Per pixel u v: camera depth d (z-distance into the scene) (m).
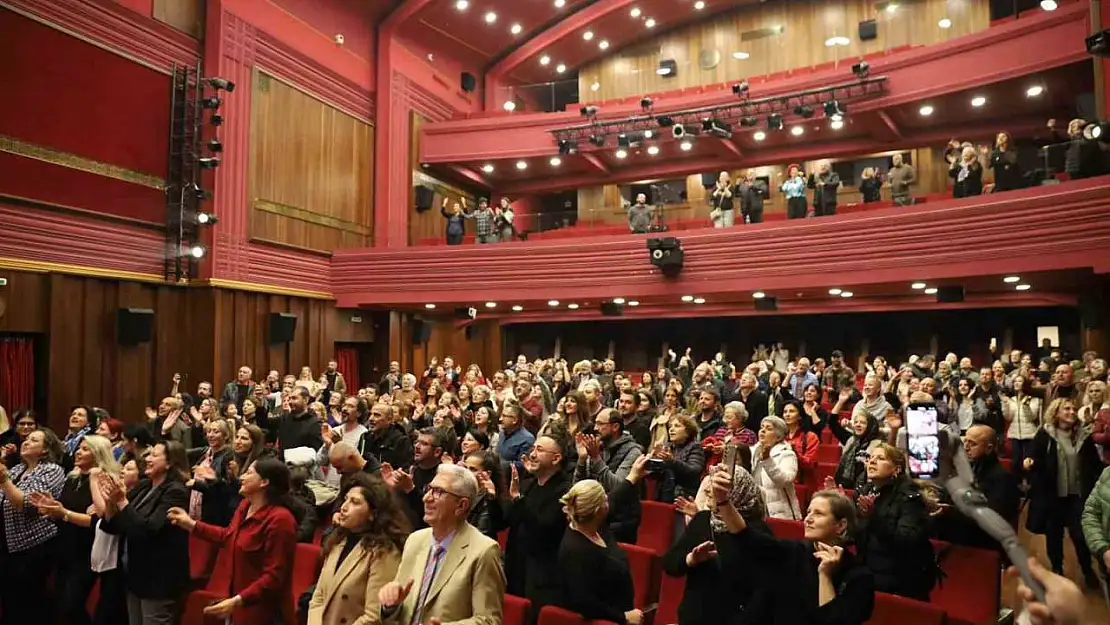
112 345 12.20
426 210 19.27
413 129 18.94
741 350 19.52
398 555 3.37
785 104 15.95
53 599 5.04
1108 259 9.85
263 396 11.36
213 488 5.51
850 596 2.92
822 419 6.73
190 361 13.45
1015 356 11.46
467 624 2.87
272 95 15.05
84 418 7.50
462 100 21.19
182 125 13.41
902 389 7.57
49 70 11.38
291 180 15.45
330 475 6.27
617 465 5.36
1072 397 6.70
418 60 19.27
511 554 4.32
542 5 20.20
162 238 13.15
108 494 4.06
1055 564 5.54
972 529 4.27
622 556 3.62
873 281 12.12
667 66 21.11
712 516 3.30
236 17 14.27
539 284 15.06
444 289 15.70
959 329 17.03
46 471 5.08
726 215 14.03
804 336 18.78
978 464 4.74
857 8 18.84
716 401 6.69
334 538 3.56
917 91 14.62
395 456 6.29
